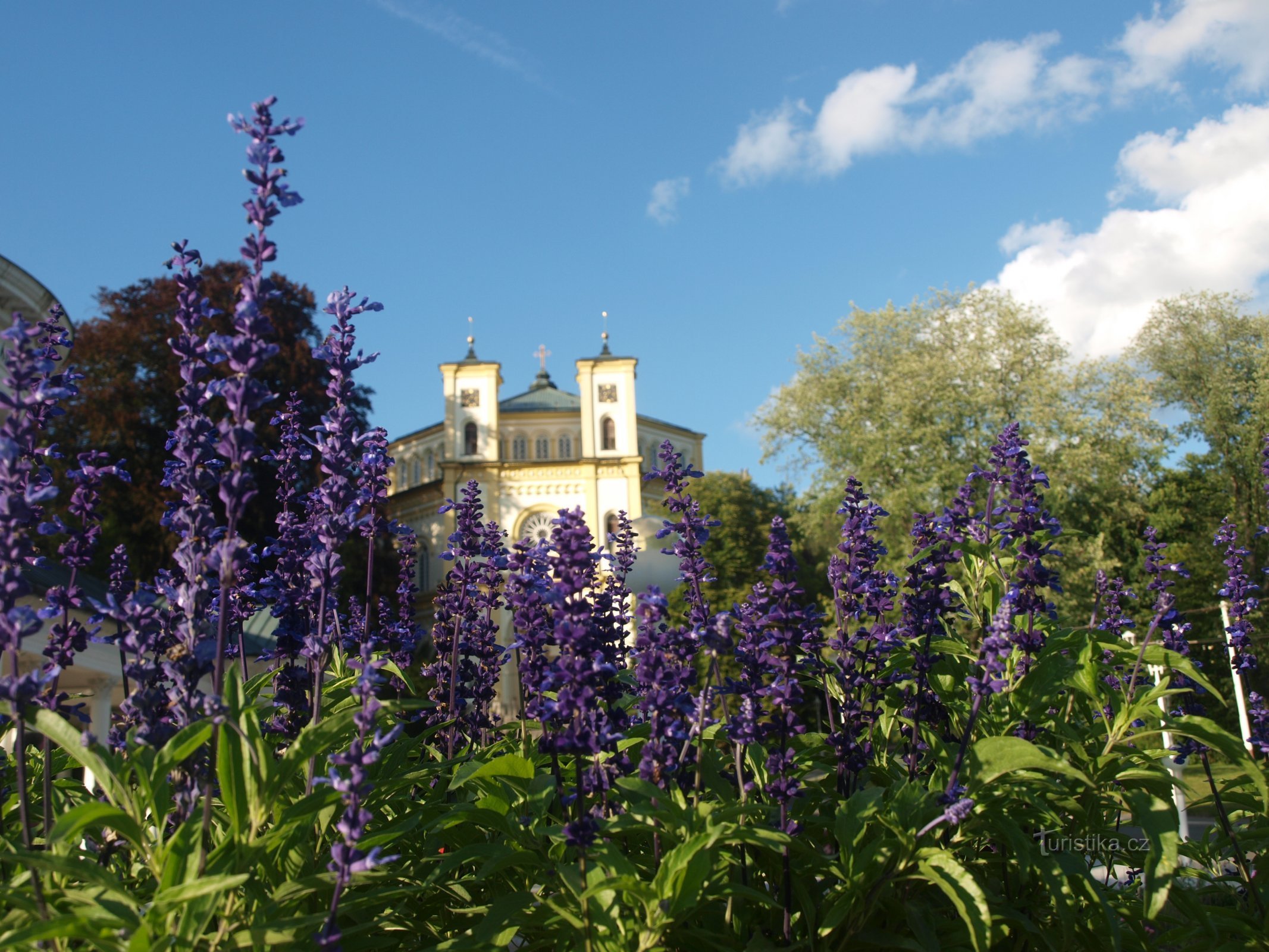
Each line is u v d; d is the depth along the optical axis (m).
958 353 34.22
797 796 3.79
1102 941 4.10
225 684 3.43
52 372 3.95
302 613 4.52
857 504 4.76
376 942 3.69
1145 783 4.38
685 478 4.46
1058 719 4.38
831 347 37.44
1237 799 4.79
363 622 5.35
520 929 3.81
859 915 3.66
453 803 4.56
